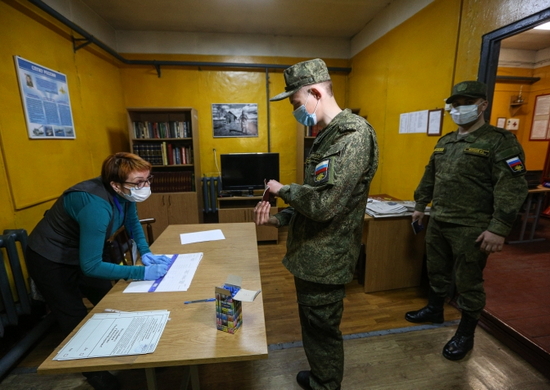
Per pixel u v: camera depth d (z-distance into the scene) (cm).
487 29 181
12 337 181
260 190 379
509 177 138
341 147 90
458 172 158
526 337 164
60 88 240
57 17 233
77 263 130
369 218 219
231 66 380
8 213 183
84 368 72
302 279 106
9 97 185
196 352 76
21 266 184
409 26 264
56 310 130
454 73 210
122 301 101
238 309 86
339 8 308
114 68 352
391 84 298
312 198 88
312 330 115
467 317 161
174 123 351
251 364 159
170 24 346
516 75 410
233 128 402
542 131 410
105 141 325
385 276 233
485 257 155
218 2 293
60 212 123
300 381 144
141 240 145
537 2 149
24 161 196
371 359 162
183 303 100
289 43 391
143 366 73
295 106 108
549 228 382
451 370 154
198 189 367
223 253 145
